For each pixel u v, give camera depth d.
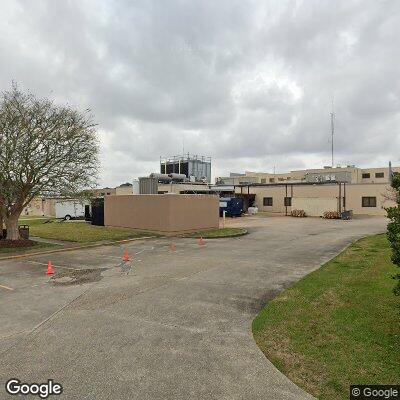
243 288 10.29
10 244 18.75
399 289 6.35
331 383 4.96
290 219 40.31
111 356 6.00
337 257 14.68
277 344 6.28
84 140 20.02
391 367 5.29
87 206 37.69
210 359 5.82
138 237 23.09
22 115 17.98
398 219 6.18
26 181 18.73
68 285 11.02
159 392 4.86
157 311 8.33
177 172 62.59
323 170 69.62
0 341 6.74
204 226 26.48
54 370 5.55
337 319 7.25
